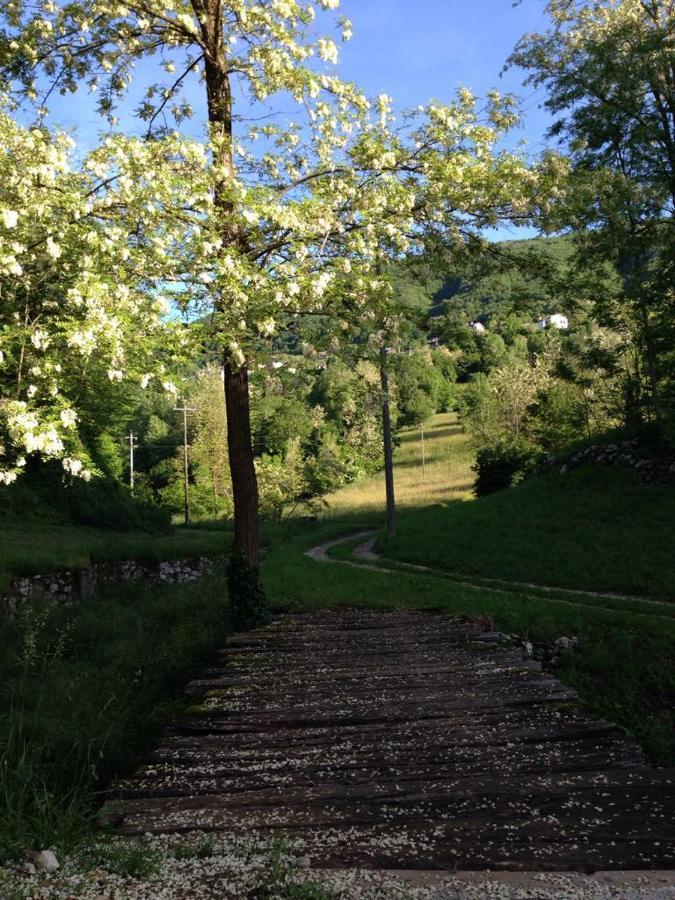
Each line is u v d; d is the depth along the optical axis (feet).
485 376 257.14
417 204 34.91
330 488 205.36
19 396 25.13
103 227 26.63
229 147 32.63
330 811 12.05
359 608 46.09
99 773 18.83
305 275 28.60
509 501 88.53
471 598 49.06
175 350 27.96
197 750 16.60
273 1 33.04
